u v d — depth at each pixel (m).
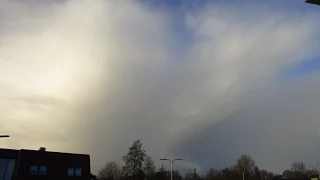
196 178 120.56
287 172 130.25
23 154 45.78
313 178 83.12
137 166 85.06
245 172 114.56
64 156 51.69
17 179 43.59
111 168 94.38
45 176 47.50
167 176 102.56
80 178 52.56
